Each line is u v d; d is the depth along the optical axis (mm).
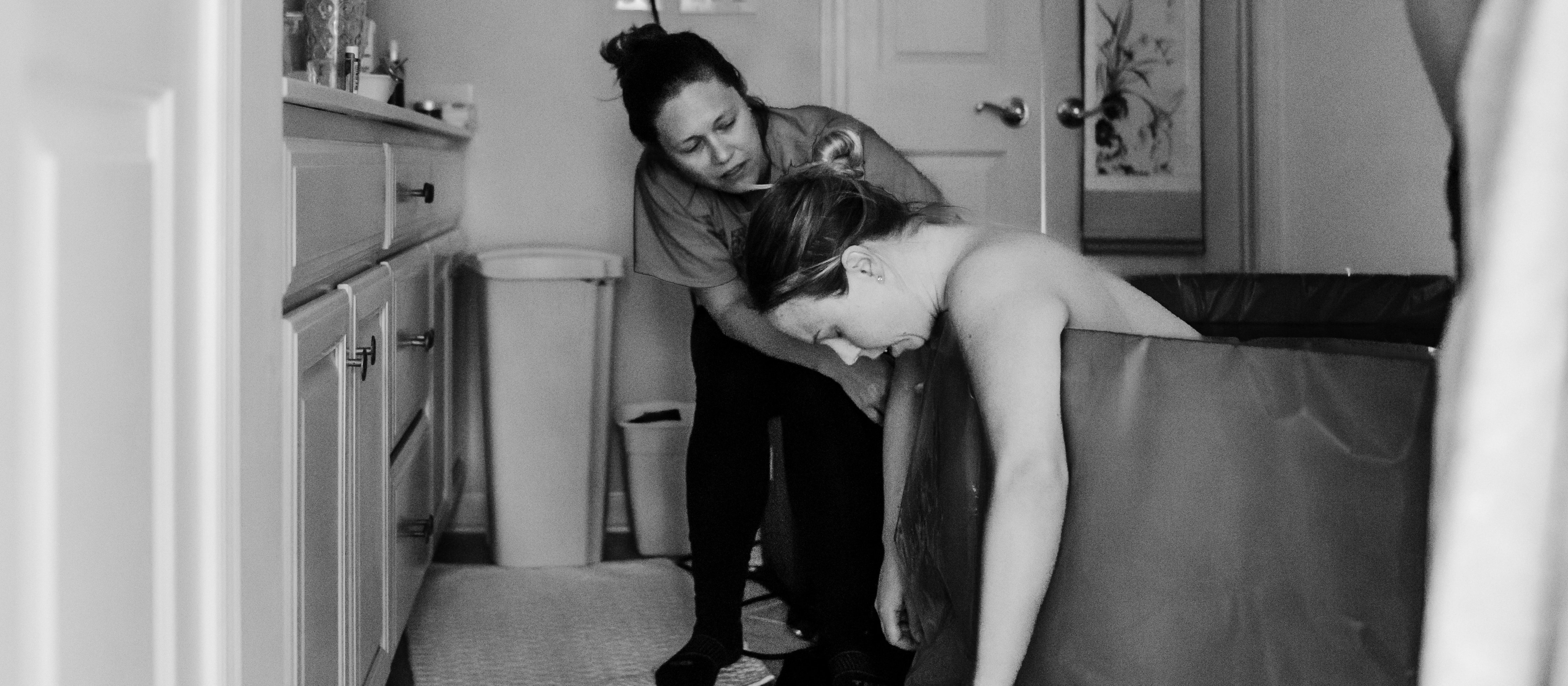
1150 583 1130
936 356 1468
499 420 2869
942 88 3211
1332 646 967
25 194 614
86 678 685
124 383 731
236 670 915
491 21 3131
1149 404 1131
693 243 2164
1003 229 1496
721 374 2156
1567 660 583
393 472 1893
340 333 1449
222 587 885
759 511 2164
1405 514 901
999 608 1230
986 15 3213
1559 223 589
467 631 2422
